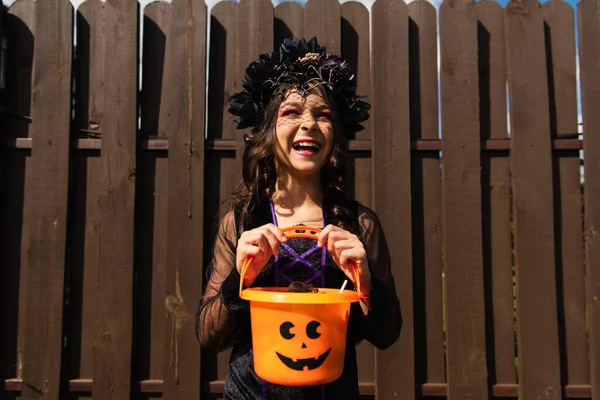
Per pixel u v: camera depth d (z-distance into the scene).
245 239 1.18
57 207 2.37
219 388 2.34
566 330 2.34
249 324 1.34
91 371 2.38
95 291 2.40
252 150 1.48
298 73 1.41
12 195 2.41
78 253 2.41
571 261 2.35
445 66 2.40
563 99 2.41
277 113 1.39
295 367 1.08
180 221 2.36
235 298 1.23
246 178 1.49
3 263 2.39
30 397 2.31
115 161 2.38
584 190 2.34
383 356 2.31
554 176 2.38
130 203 2.36
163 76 2.45
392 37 2.40
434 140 2.39
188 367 2.32
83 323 2.39
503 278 2.37
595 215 2.32
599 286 2.29
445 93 2.39
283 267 1.33
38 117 2.39
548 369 2.28
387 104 2.38
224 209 2.39
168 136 2.39
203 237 2.37
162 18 2.46
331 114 1.38
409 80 2.43
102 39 2.46
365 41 2.46
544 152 2.35
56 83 2.40
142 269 2.40
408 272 2.32
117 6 2.42
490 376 2.34
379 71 2.39
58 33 2.41
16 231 2.41
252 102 1.49
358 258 1.16
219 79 2.46
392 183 2.35
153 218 2.42
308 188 1.44
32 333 2.33
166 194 2.43
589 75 2.36
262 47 2.41
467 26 2.40
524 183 2.34
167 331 2.34
